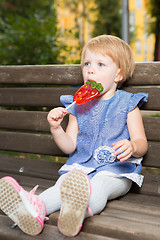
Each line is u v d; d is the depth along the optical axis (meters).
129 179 1.82
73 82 2.17
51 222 1.51
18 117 2.37
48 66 2.25
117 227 1.38
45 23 4.56
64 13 13.81
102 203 1.51
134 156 1.83
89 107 1.93
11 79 2.38
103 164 1.79
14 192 1.36
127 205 1.66
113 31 16.03
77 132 1.96
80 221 1.36
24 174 2.28
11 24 4.75
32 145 2.32
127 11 4.59
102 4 15.74
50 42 4.27
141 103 1.92
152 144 1.96
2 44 4.39
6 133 2.42
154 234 1.32
